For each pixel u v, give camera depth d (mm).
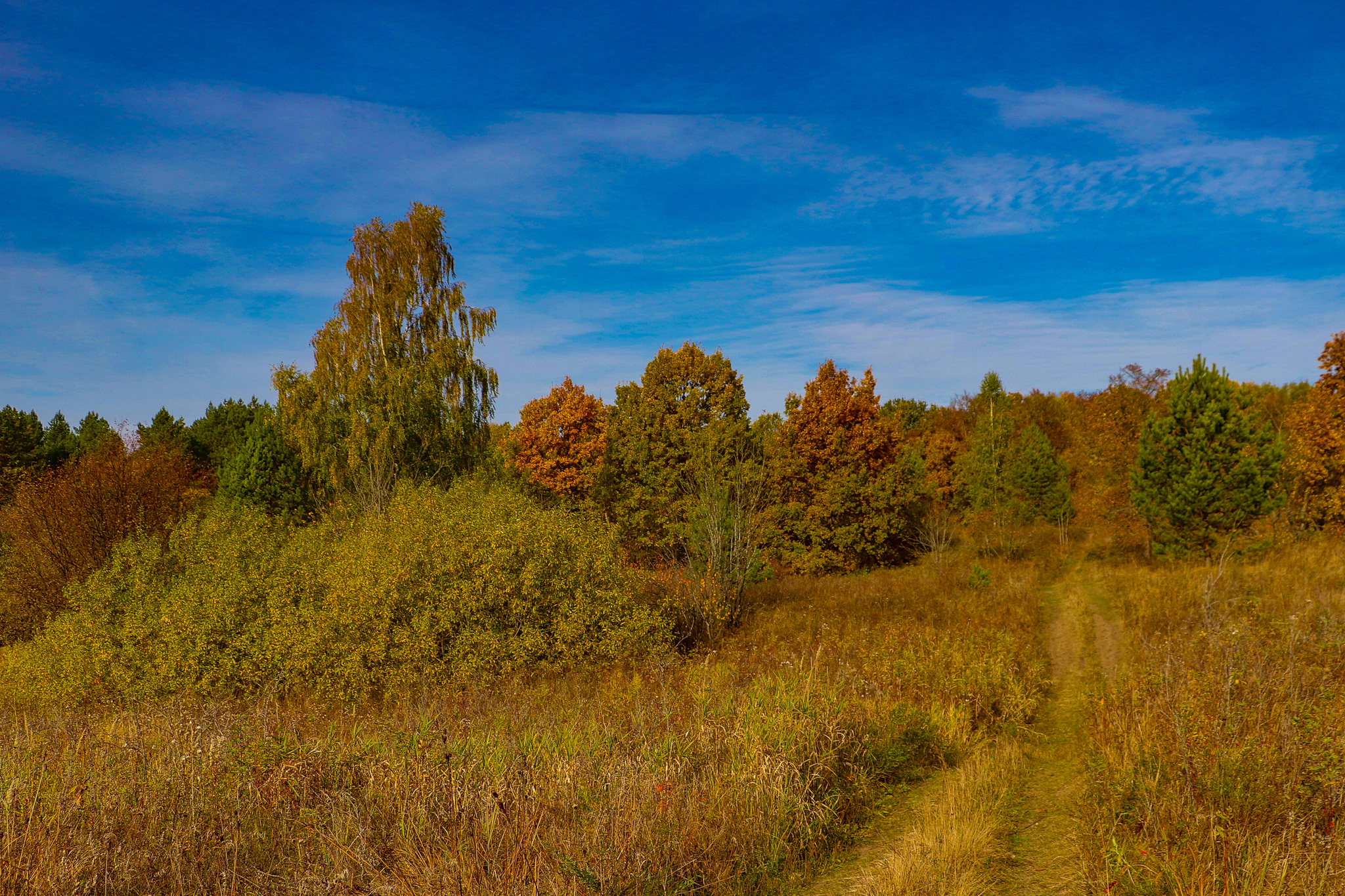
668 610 17047
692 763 7070
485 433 29203
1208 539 21781
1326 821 4980
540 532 15008
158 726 7691
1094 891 5027
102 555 24109
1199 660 9352
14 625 23891
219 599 14992
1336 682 7672
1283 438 23391
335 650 13820
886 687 10352
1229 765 5645
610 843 5203
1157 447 23359
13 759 6887
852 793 7137
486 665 13688
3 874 4598
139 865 4984
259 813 5934
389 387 26062
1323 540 22047
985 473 37812
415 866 5047
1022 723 9953
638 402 32250
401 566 13883
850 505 30609
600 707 10227
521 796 5836
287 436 27984
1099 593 20203
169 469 30484
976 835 6047
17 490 26359
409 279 28047
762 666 12453
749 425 32062
